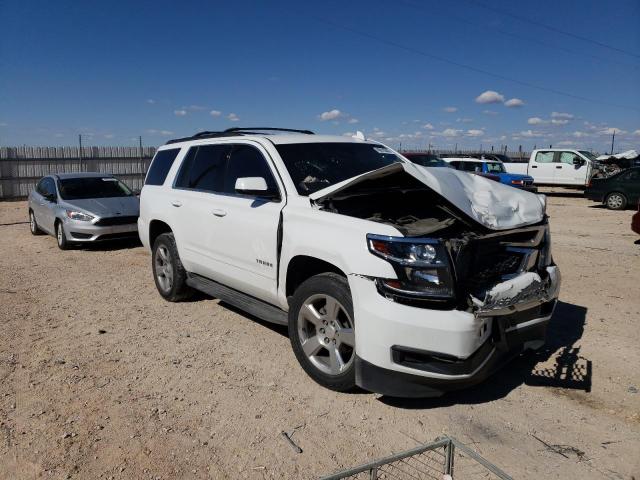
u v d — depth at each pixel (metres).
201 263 5.41
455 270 3.28
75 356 4.55
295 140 4.91
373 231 3.45
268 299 4.54
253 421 3.44
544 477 2.88
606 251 9.36
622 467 2.97
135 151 25.69
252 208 4.57
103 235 10.20
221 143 5.41
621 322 5.36
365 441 3.22
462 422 3.45
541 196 4.26
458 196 3.61
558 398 3.77
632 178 17.22
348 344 3.64
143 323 5.46
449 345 3.18
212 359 4.48
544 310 3.90
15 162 22.70
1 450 3.09
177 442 3.19
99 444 3.16
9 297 6.53
